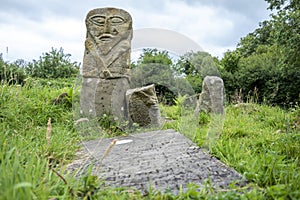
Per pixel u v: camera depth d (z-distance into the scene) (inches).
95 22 186.1
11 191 55.4
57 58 603.5
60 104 207.9
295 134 120.5
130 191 76.0
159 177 87.6
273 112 224.2
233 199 64.4
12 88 187.6
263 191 70.6
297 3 452.8
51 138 126.9
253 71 526.0
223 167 93.3
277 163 84.1
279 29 466.9
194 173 89.1
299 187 70.9
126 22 188.7
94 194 70.6
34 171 75.7
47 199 62.4
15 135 116.0
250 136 143.9
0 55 268.8
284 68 479.5
